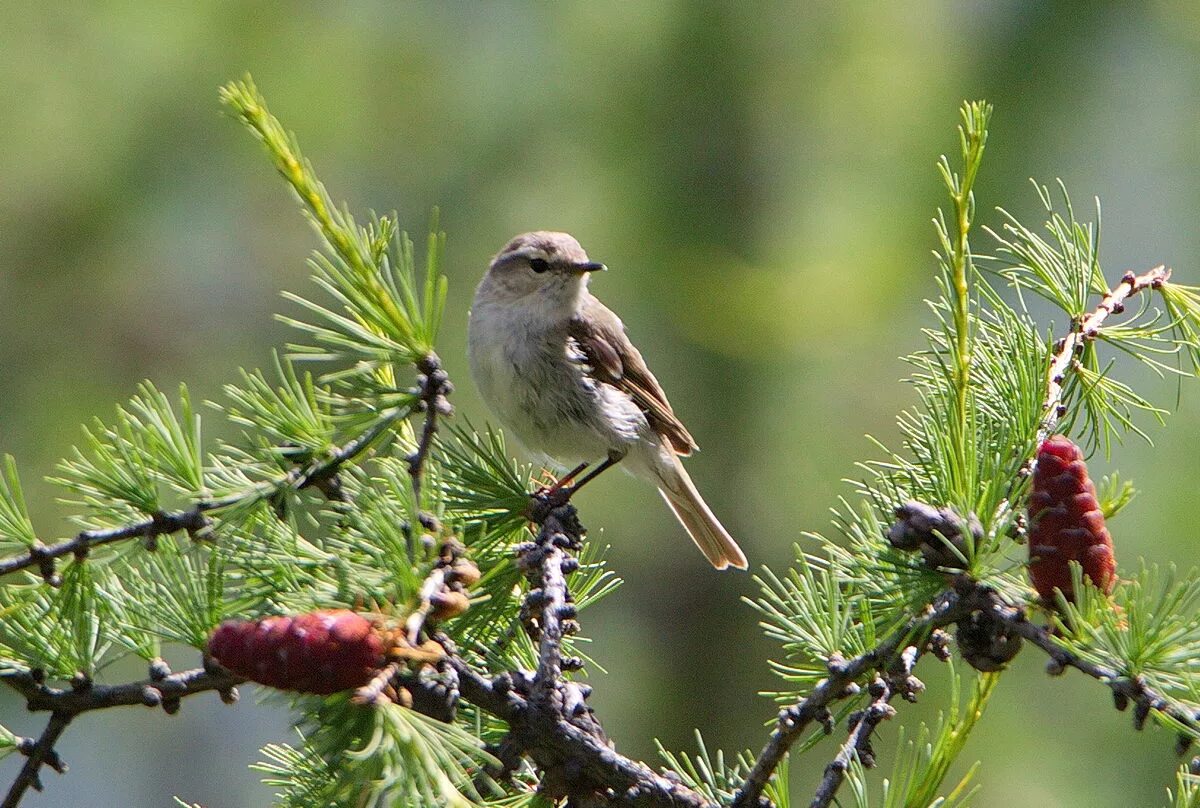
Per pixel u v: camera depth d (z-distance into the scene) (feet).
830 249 41.19
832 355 41.11
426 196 43.14
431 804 11.03
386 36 43.34
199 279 45.52
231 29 42.37
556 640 13.75
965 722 14.37
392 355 14.78
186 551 14.32
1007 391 16.33
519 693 13.32
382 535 13.08
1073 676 36.22
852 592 15.34
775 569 41.57
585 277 29.14
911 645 14.52
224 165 43.06
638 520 45.14
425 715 12.41
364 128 43.29
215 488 14.51
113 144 42.34
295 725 11.84
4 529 14.06
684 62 40.65
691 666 44.27
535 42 43.16
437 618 12.75
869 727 14.05
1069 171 38.17
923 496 15.90
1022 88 38.11
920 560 13.92
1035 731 35.99
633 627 45.21
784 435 41.37
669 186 41.19
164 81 42.16
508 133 42.70
